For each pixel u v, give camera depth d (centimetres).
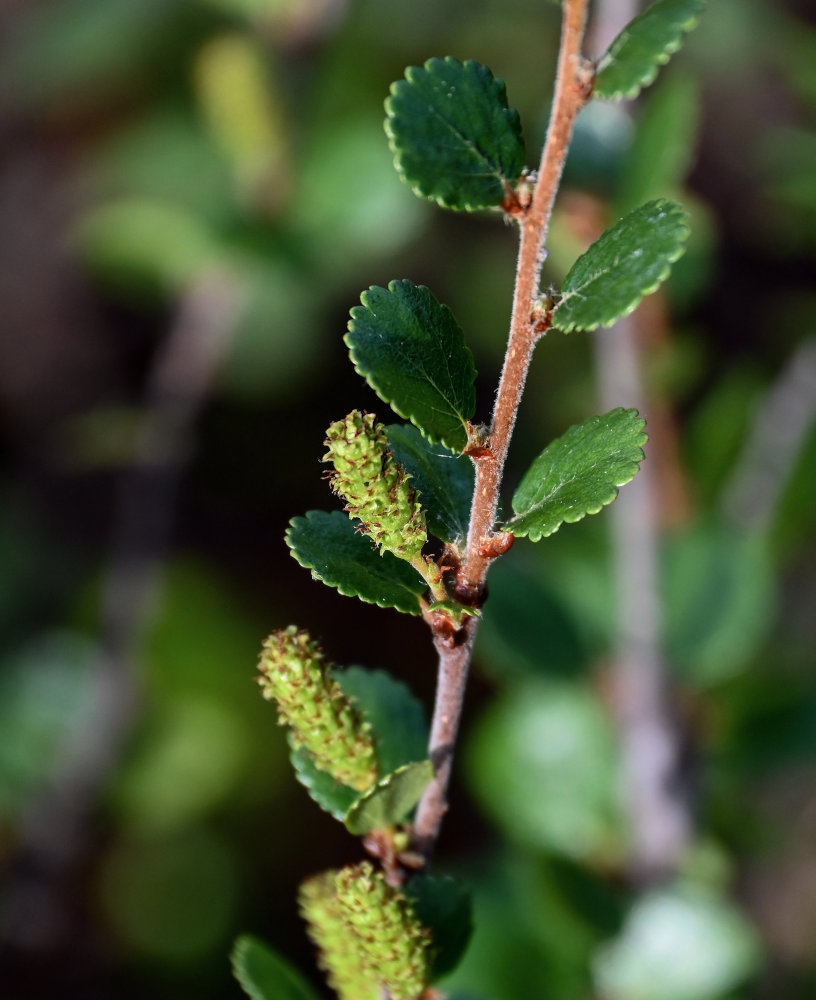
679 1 24
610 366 40
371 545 25
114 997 59
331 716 26
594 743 40
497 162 24
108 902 61
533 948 38
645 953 37
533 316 24
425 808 26
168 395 55
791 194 45
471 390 24
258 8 53
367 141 50
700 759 40
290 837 66
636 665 38
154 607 56
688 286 39
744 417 44
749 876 59
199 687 68
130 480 55
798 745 39
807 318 55
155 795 62
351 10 58
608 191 36
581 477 24
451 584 25
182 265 52
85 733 56
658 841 38
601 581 42
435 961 26
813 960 57
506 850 42
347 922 26
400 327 24
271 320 69
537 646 39
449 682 25
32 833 57
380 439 24
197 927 62
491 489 24
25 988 58
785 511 45
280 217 50
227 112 51
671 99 33
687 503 41
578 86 24
